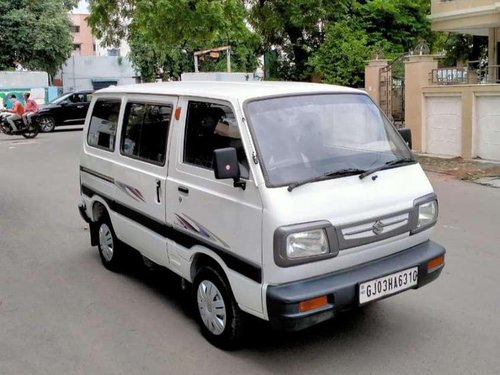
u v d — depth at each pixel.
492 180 10.91
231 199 3.79
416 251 4.12
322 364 3.84
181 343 4.21
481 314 4.62
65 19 33.44
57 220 8.34
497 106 12.88
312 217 3.55
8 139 20.73
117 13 18.97
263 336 4.26
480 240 6.82
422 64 14.30
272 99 4.01
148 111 4.88
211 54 24.88
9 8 32.09
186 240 4.31
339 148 4.06
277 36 22.28
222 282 3.99
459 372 3.70
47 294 5.30
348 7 22.27
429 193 4.25
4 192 10.67
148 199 4.79
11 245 7.04
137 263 6.02
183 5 15.58
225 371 3.79
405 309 4.73
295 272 3.52
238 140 3.81
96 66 45.00
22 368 3.92
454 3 17.14
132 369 3.85
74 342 4.29
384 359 3.89
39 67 33.00
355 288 3.64
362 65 20.70
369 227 3.77
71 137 21.27
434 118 14.33
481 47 21.41
